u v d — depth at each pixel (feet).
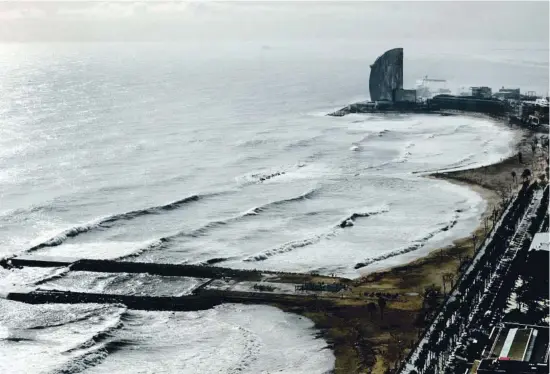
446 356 636.48
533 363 607.37
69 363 654.12
